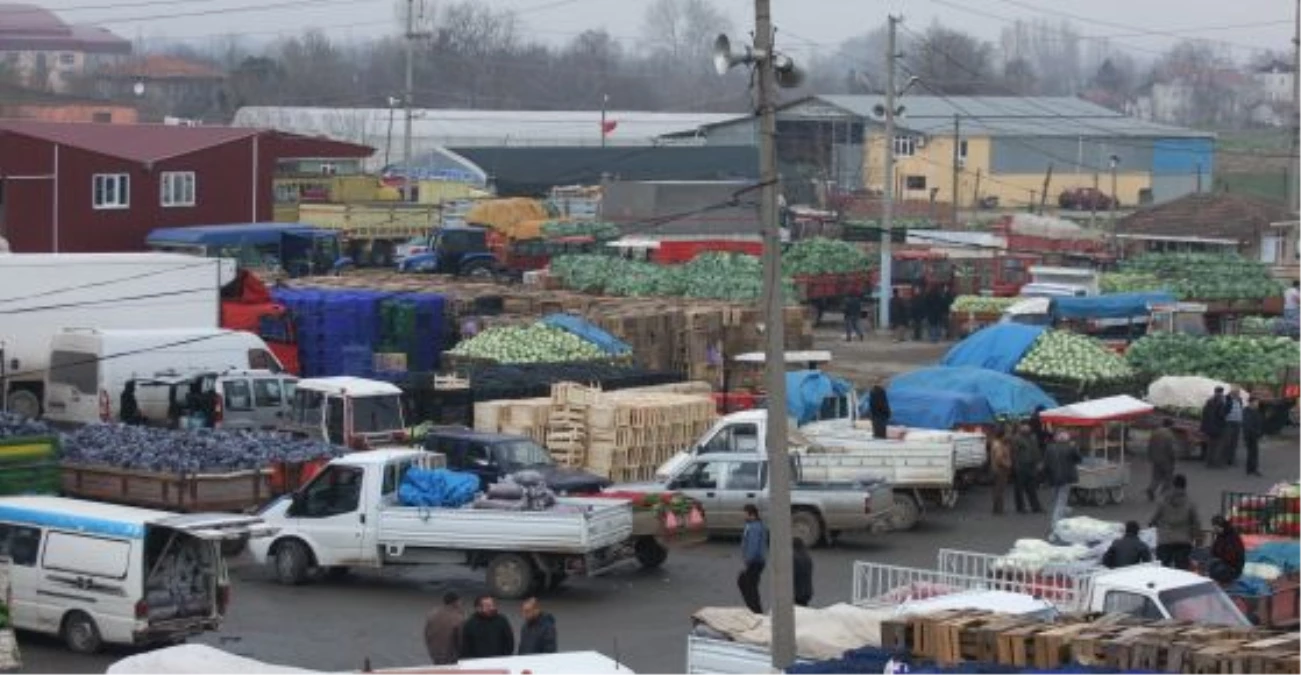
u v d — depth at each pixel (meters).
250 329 65.44
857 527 45.62
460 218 116.62
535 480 40.50
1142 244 120.75
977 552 44.09
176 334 59.75
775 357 26.09
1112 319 78.56
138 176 94.00
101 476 45.28
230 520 34.94
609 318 66.38
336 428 52.84
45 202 91.06
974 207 155.50
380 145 182.75
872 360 83.50
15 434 45.19
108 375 58.41
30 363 61.12
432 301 67.12
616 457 51.97
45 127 95.75
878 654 25.14
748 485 46.06
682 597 40.47
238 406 55.97
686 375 66.44
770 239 25.84
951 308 89.44
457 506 40.31
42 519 35.19
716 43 25.14
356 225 109.25
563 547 39.06
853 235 128.12
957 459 50.62
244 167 98.94
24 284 61.00
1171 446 53.94
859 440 50.91
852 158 168.12
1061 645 24.80
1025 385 57.06
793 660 26.34
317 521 41.06
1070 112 173.50
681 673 33.03
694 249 106.12
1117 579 29.98
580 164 164.50
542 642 28.61
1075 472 49.94
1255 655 23.88
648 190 118.25
